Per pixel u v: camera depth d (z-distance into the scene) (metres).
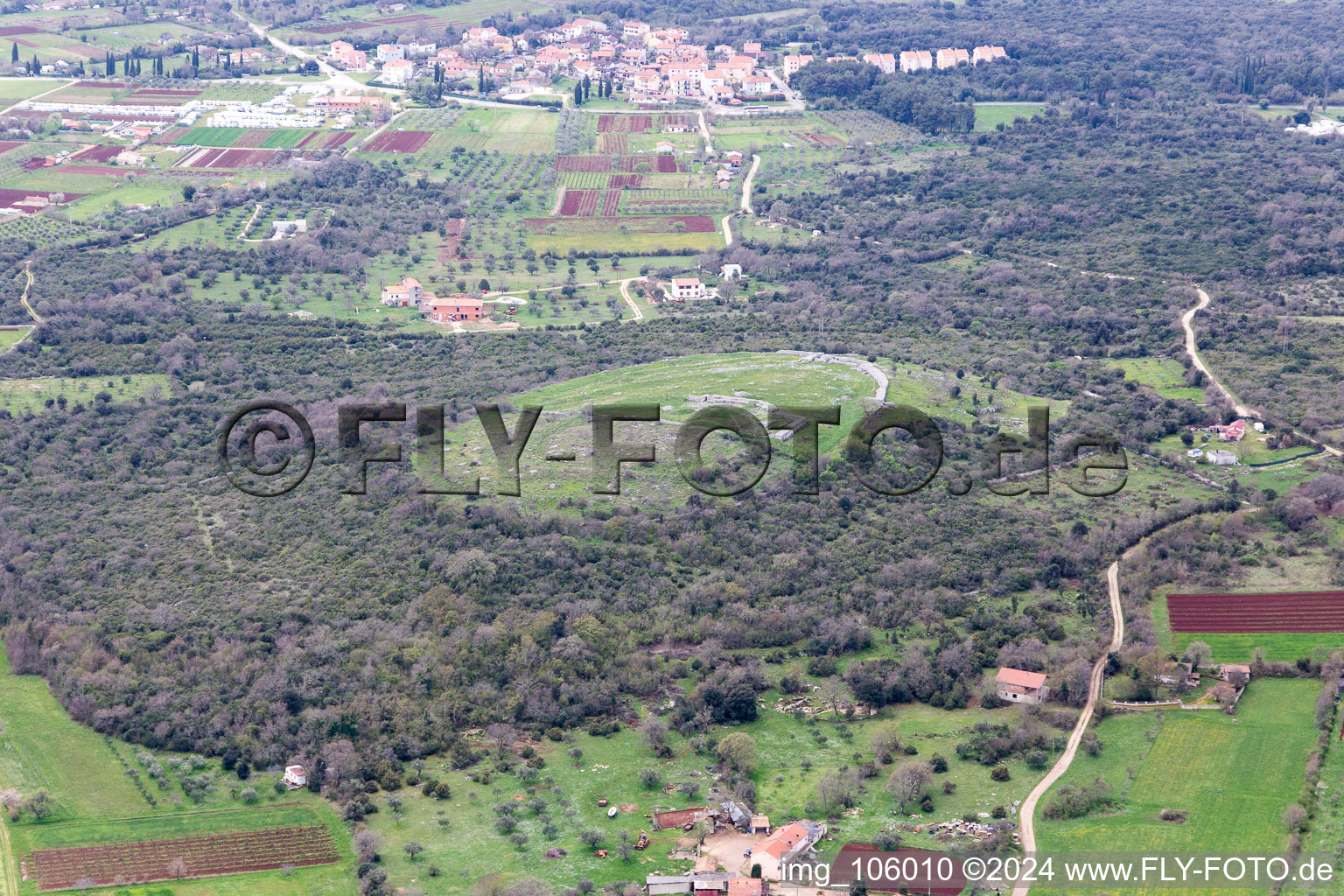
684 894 164.75
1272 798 180.25
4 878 173.75
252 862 176.62
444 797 189.00
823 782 184.50
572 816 183.12
